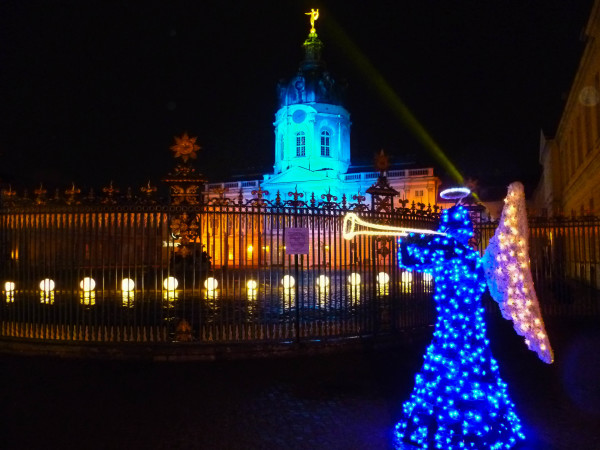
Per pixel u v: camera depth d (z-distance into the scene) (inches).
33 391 282.0
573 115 1009.5
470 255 192.2
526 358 359.3
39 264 383.2
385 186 421.4
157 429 227.8
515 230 173.6
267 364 341.1
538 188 1825.8
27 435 220.2
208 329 393.1
